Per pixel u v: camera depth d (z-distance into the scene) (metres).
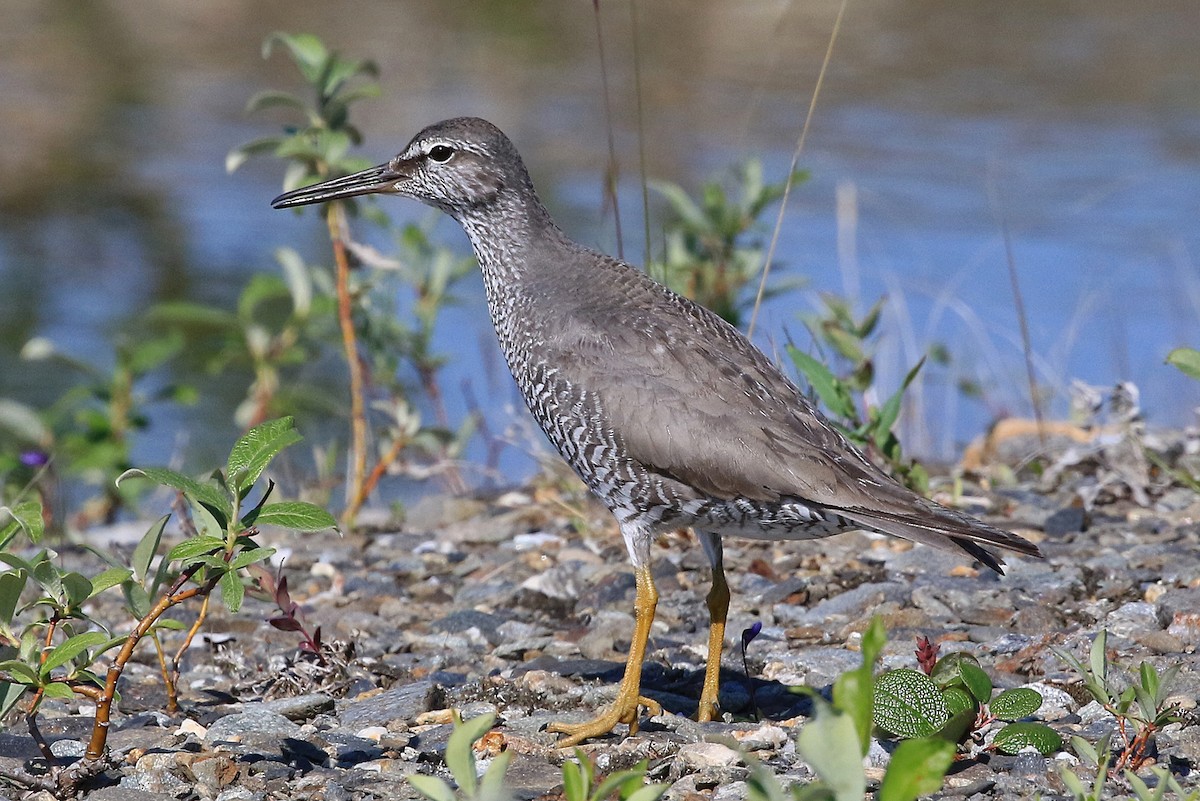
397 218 19.95
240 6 37.94
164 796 7.23
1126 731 7.76
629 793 6.19
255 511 7.33
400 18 36.50
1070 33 34.44
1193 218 21.98
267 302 20.77
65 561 12.16
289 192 10.79
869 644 5.43
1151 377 16.78
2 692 7.17
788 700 8.79
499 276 9.91
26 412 13.86
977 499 12.42
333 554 12.09
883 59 32.19
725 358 8.95
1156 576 10.39
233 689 9.11
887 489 8.47
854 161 25.02
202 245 22.80
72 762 7.73
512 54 33.00
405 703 8.59
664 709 8.73
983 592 10.22
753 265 14.13
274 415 14.74
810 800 5.29
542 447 13.98
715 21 35.56
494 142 10.00
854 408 11.91
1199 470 12.84
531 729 8.32
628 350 8.95
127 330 19.86
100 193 24.92
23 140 27.44
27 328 19.86
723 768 7.47
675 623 10.16
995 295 19.56
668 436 8.66
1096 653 7.60
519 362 9.50
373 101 28.95
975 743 7.61
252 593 10.25
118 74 32.22
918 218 22.38
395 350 15.02
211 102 30.34
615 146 25.88
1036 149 25.59
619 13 36.34
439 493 14.81
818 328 14.65
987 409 16.89
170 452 16.73
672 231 14.53
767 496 8.55
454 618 10.29
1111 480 12.51
